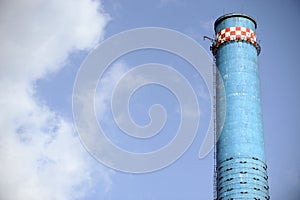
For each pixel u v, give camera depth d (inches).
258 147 4446.4
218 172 4439.0
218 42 4938.5
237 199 4200.3
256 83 4741.6
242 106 4581.7
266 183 4345.5
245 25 4968.0
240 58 4790.8
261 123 4594.0
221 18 5024.6
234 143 4436.5
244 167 4320.9
